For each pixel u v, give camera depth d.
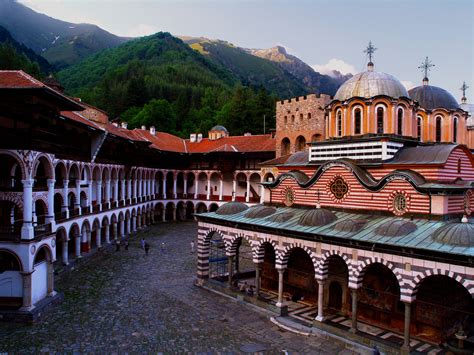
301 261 34.72
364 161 33.66
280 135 71.31
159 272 43.75
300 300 34.38
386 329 28.22
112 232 65.62
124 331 27.53
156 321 29.58
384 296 28.67
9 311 29.02
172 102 145.62
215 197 83.62
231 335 27.47
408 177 28.28
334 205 33.50
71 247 52.38
